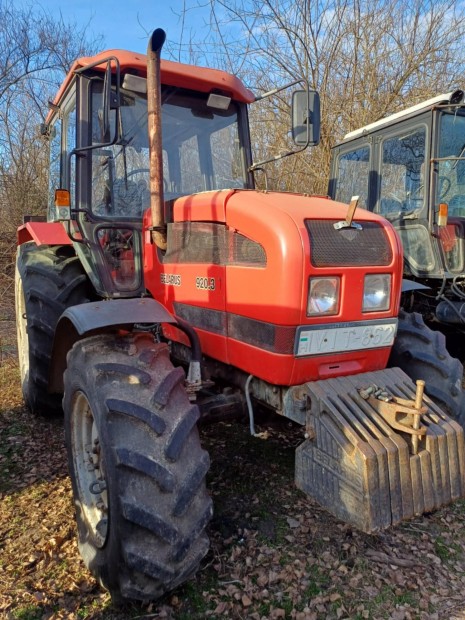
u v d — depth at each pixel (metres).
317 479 2.29
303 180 9.24
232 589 2.12
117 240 3.16
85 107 3.09
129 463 1.83
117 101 2.47
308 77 8.88
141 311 2.26
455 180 5.12
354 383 2.35
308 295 2.17
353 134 6.18
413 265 5.29
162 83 3.21
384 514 2.14
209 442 3.39
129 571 1.83
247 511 2.62
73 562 2.32
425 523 2.54
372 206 5.86
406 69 8.91
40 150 10.77
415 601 2.07
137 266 3.16
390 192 5.62
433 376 2.76
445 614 2.01
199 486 1.94
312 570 2.23
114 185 3.16
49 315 3.54
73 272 3.70
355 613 2.01
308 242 2.15
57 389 3.37
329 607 2.04
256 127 9.34
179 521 1.86
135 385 2.04
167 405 2.01
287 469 3.04
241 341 2.40
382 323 2.39
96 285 3.17
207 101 3.35
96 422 2.01
